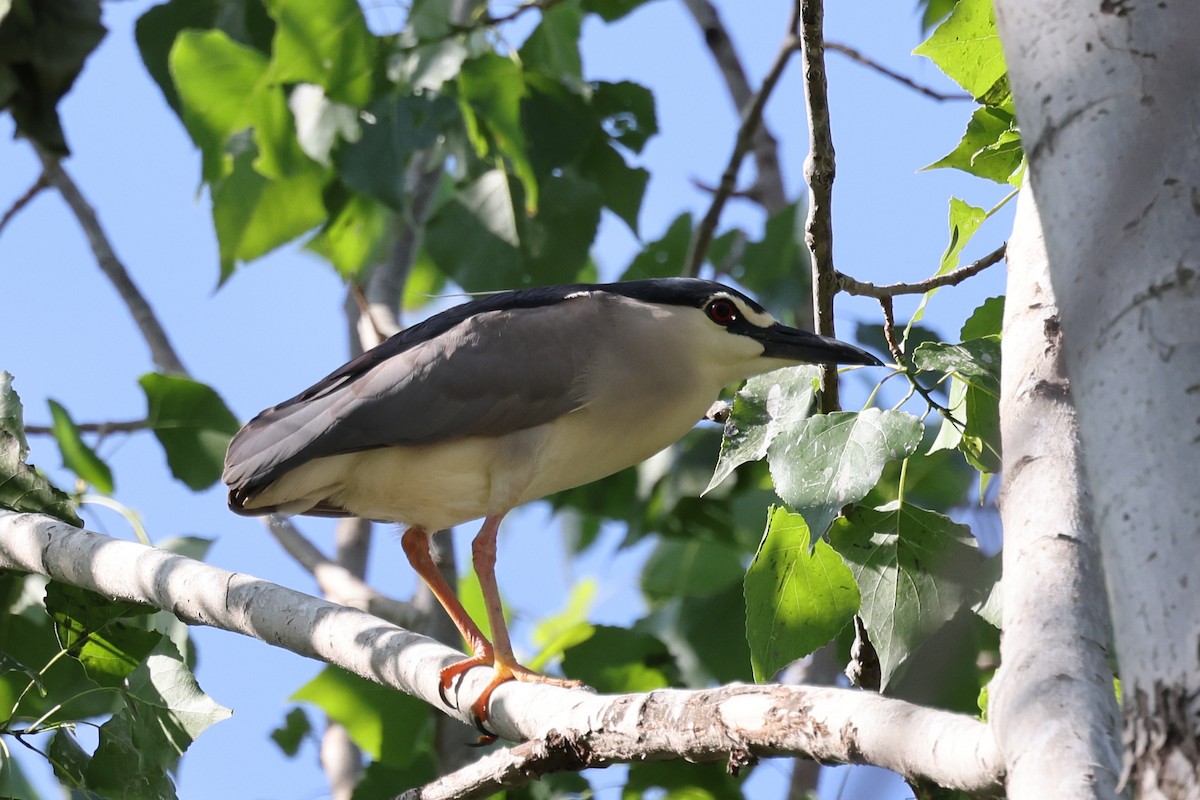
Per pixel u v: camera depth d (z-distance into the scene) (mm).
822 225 7176
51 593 8266
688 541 12656
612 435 9242
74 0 11781
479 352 8992
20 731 8016
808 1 6645
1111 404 3352
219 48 11992
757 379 7500
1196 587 3080
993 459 6848
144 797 8031
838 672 11797
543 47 13867
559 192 12531
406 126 11727
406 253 13680
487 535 8812
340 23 11625
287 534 12047
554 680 7926
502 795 9500
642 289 9531
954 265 7551
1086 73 3723
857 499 6473
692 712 5582
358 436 8852
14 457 8641
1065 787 3598
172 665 8273
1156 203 3469
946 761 4289
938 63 7895
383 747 10648
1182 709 3047
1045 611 4312
